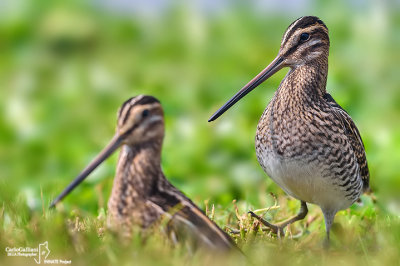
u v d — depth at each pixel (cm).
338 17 2055
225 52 1998
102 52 2028
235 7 2120
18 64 1955
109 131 1538
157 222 862
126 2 2177
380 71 1836
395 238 980
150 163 891
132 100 896
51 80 1884
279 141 1044
